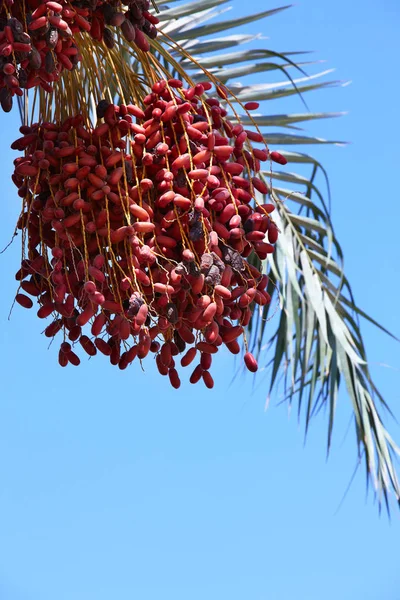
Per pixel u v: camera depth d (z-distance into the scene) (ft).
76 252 7.91
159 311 7.94
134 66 11.29
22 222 8.07
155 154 7.89
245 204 8.19
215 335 7.86
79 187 7.78
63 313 7.82
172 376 8.17
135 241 7.70
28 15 7.75
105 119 7.98
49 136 7.97
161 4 12.98
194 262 7.75
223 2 13.14
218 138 8.07
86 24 7.87
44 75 7.82
